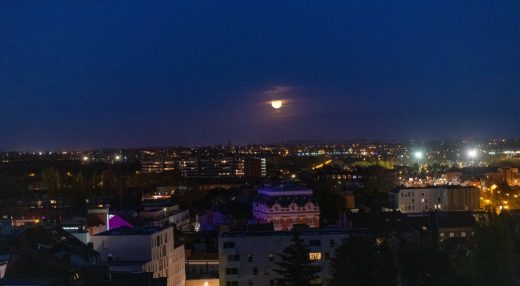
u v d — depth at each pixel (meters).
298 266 93.19
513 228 139.25
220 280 123.69
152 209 194.12
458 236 148.38
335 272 100.50
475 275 100.94
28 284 76.12
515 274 106.56
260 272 123.81
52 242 106.25
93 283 86.81
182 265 135.88
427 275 98.00
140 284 89.06
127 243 116.75
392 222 155.62
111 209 195.88
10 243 101.31
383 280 96.19
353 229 132.62
